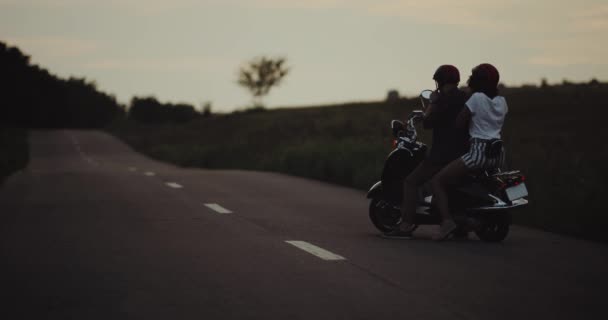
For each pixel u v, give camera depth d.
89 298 8.47
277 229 14.48
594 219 15.08
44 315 7.73
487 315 7.80
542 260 11.31
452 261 11.04
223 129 126.75
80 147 115.19
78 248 11.98
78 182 27.41
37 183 27.09
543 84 117.62
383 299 8.47
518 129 66.50
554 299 8.61
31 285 9.16
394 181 13.73
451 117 12.96
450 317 7.69
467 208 12.96
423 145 13.68
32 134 151.50
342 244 12.55
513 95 100.31
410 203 13.27
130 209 17.95
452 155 12.92
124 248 11.98
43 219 15.90
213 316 7.68
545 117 78.31
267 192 23.36
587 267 10.79
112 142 129.50
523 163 26.41
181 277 9.65
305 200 20.86
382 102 132.00
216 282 9.34
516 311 8.00
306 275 9.81
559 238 13.88
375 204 13.99
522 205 12.79
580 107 84.69
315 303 8.25
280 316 7.68
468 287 9.18
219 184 26.47
